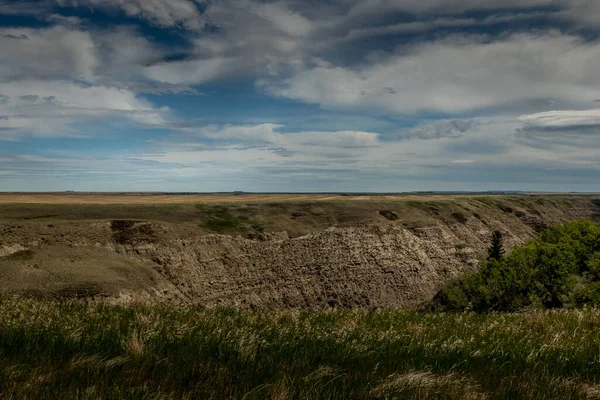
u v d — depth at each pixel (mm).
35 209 79688
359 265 77438
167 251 63594
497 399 5301
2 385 4953
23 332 7625
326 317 12672
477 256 96062
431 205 116000
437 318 13359
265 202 105375
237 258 70875
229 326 9773
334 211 99750
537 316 12211
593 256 26781
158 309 12883
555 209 161000
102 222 64500
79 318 10375
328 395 5137
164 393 4980
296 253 76625
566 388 5703
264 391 5145
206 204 98125
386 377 5883
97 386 5078
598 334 9883
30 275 41375
